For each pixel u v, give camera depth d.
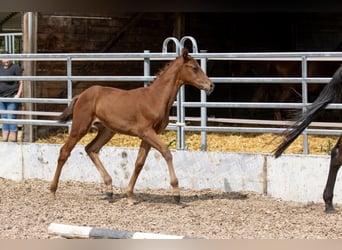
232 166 11.94
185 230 9.12
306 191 11.24
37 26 17.38
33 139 16.50
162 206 10.85
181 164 12.28
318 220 9.67
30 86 16.20
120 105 10.78
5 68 15.82
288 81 11.42
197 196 11.72
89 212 10.44
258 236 8.73
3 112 14.70
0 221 9.77
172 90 10.84
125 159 12.65
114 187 12.72
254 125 18.19
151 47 19.86
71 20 18.41
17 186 12.84
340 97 9.82
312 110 9.88
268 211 10.39
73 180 13.11
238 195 11.74
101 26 18.97
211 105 12.05
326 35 21.61
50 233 8.66
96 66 18.91
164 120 10.89
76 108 11.09
